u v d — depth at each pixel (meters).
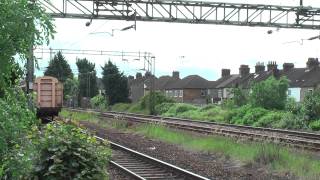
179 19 30.42
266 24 31.69
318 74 79.50
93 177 8.15
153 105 60.66
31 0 5.27
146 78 134.00
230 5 30.81
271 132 27.64
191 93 113.62
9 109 5.71
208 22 30.88
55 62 96.31
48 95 38.56
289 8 31.38
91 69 111.75
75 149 8.15
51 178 7.74
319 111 33.31
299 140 22.42
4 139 5.56
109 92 88.50
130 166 16.59
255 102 43.38
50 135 8.12
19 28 5.07
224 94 104.75
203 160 18.81
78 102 101.12
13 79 5.84
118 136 30.44
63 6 28.52
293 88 80.75
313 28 32.50
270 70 94.94
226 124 35.09
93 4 28.88
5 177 5.88
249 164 17.02
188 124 35.88
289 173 15.05
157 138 28.41
